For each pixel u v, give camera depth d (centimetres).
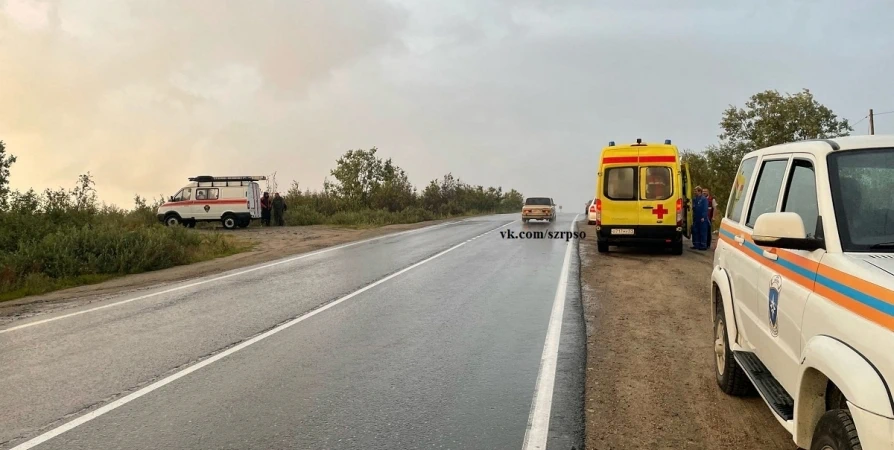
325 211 4188
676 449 459
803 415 348
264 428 508
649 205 1725
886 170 375
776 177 479
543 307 1002
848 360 291
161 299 1148
